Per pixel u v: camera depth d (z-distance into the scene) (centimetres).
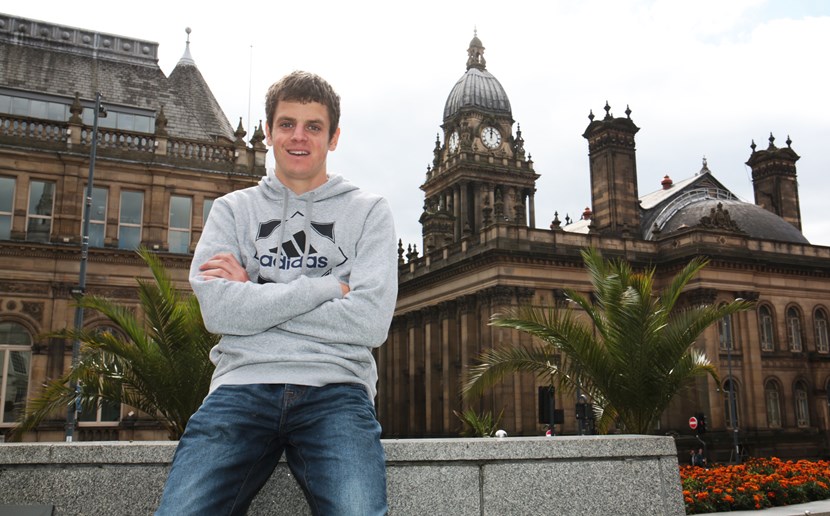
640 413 1711
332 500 291
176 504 286
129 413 3534
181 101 4506
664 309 1712
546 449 464
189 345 1786
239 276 338
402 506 434
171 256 3725
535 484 460
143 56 4550
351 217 361
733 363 6147
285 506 409
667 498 489
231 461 301
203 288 327
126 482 425
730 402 5481
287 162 353
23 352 3491
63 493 419
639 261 6350
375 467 304
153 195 3794
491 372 1897
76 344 2891
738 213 6994
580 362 1752
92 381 1819
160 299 1797
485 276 6053
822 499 1964
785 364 6431
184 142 3931
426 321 7112
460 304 6444
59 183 3656
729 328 5447
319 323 326
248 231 362
